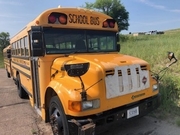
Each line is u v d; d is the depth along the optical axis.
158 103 3.85
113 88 3.12
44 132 4.16
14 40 7.38
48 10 3.92
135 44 16.83
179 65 7.51
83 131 2.75
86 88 3.01
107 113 3.13
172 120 4.23
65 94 2.98
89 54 4.15
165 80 5.64
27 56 5.06
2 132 4.25
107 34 4.71
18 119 4.98
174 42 12.92
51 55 3.89
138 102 3.55
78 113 2.82
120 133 3.87
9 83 10.54
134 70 3.39
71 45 4.16
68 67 2.87
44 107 3.87
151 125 4.11
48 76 3.88
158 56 9.19
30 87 4.97
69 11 4.11
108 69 3.10
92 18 4.42
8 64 11.34
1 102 6.65
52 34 3.95
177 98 5.17
